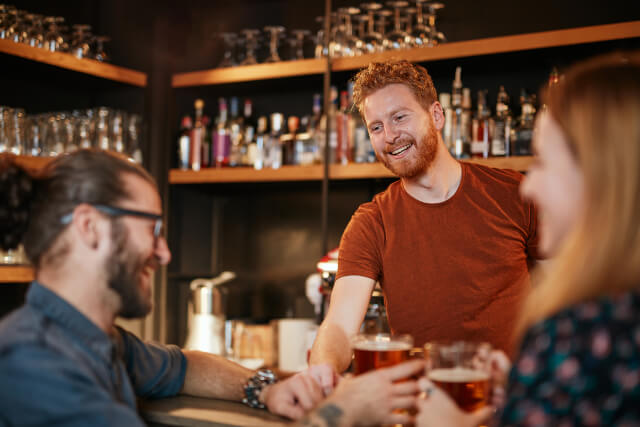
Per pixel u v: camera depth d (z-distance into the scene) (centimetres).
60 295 98
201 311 269
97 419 87
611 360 64
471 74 261
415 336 167
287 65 264
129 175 103
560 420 65
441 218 169
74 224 97
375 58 246
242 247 312
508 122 230
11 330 93
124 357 114
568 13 251
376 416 95
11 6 242
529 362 69
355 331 162
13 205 96
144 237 102
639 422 62
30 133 240
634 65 73
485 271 164
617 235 68
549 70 245
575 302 70
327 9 256
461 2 268
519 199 168
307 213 299
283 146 270
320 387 116
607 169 69
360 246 173
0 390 88
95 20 299
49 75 262
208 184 291
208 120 288
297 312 298
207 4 301
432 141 168
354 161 253
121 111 282
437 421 88
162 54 283
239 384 122
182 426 110
